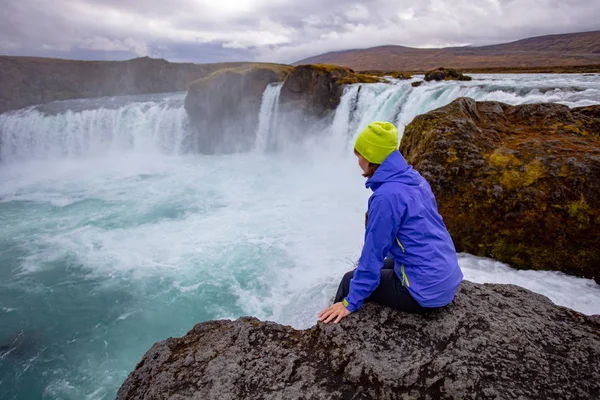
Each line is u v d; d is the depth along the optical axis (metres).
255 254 8.81
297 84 20.09
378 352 2.26
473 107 7.12
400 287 2.38
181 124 23.62
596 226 4.92
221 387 2.23
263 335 2.65
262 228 10.34
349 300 2.42
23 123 22.84
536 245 5.27
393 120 15.66
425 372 2.14
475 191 5.70
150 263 8.80
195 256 8.96
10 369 6.04
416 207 2.12
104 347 6.43
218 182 15.61
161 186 15.32
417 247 2.17
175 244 9.70
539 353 2.24
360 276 2.31
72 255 9.48
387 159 2.18
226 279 7.89
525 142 6.03
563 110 6.69
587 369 2.14
